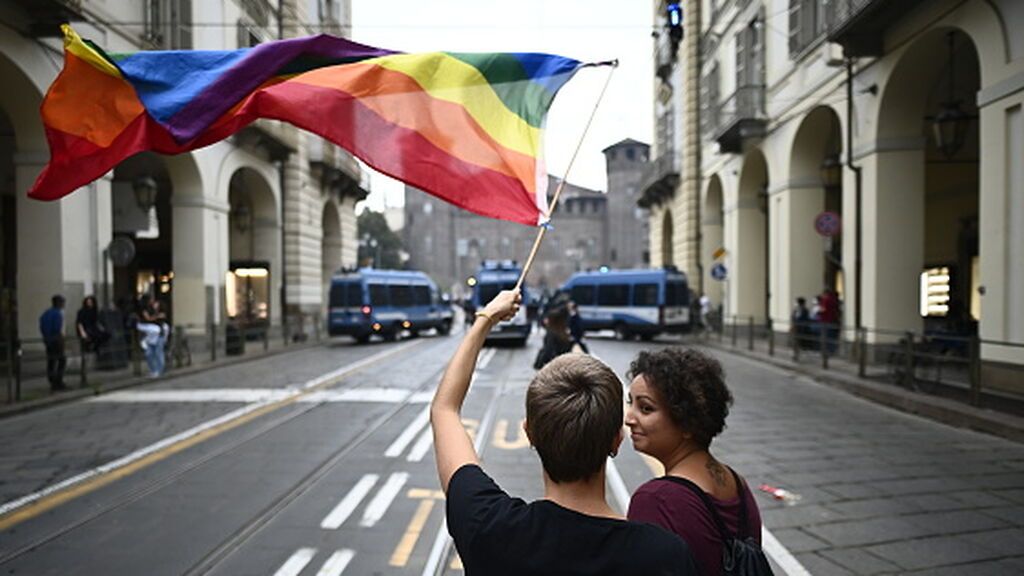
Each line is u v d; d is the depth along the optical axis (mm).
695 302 27031
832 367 13852
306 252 26641
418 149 3240
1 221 17594
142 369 15305
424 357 19156
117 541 4895
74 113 3281
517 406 10609
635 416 1995
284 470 6797
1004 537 4797
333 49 3402
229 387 13016
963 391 9477
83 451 7637
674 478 1790
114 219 17141
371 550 4727
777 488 5984
